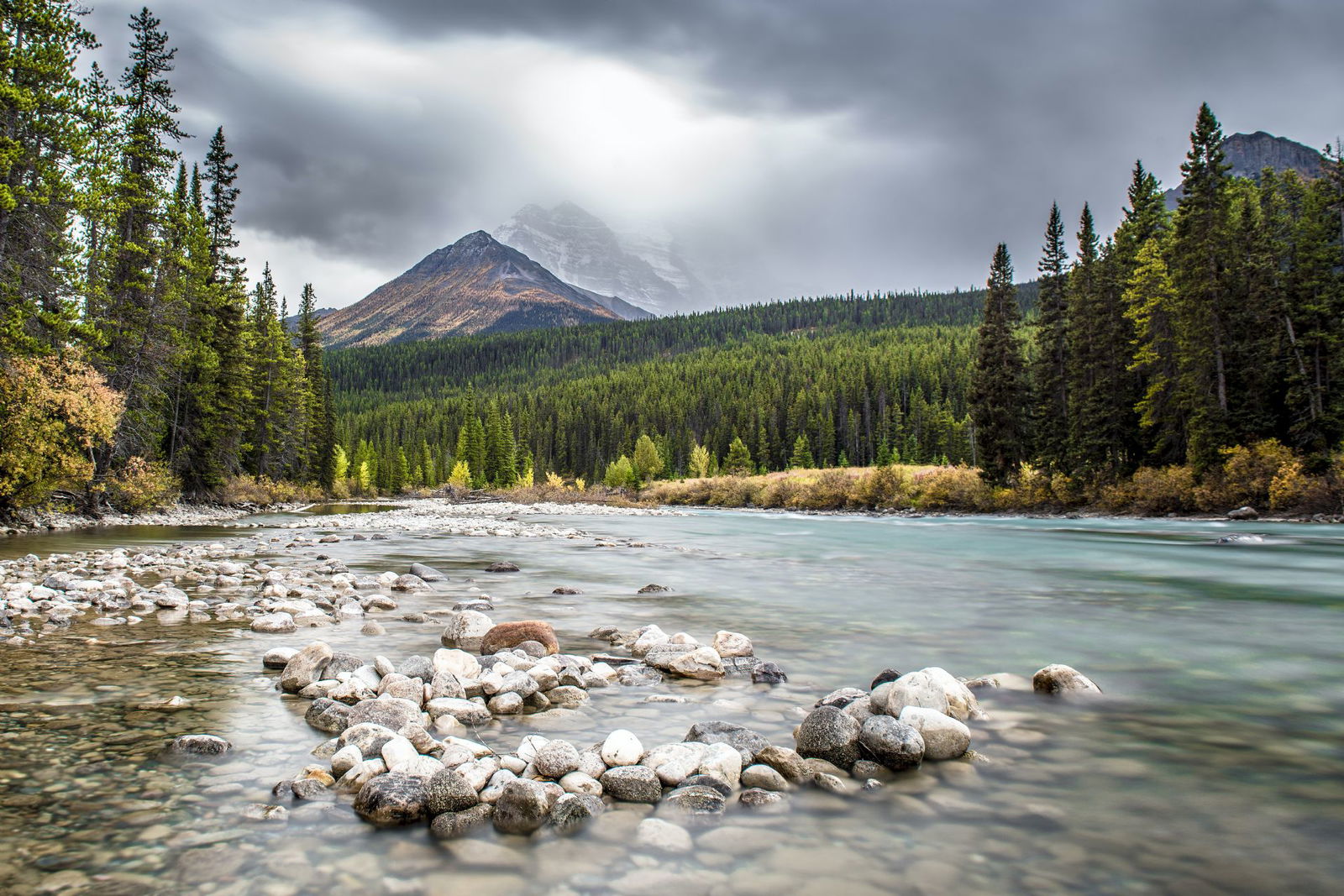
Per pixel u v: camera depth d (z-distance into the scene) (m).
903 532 29.69
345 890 3.04
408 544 21.97
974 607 10.84
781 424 129.88
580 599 11.67
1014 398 46.84
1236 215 39.09
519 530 28.70
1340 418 32.34
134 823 3.62
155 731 5.02
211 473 43.28
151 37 34.38
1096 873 3.24
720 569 16.19
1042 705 5.91
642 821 3.77
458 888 3.08
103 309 30.30
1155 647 8.07
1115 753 4.82
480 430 111.44
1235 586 13.11
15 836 3.44
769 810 3.93
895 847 3.50
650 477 109.19
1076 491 42.16
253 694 6.00
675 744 4.57
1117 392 41.75
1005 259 47.75
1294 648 8.00
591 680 6.54
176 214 34.81
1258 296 35.16
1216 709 5.82
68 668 6.76
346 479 99.19
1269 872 3.27
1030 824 3.77
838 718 4.79
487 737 5.07
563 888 3.09
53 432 23.22
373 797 3.76
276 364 56.12
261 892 3.01
